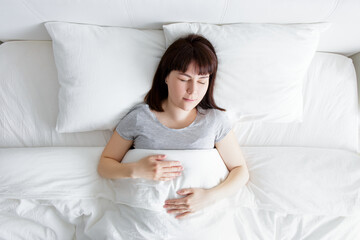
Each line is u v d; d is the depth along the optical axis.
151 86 0.89
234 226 0.82
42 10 0.84
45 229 0.84
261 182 0.87
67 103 0.89
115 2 0.82
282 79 0.91
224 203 0.82
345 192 0.85
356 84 1.06
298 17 0.88
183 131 0.84
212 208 0.79
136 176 0.76
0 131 0.96
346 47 1.04
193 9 0.85
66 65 0.87
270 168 0.90
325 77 1.04
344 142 1.04
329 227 0.86
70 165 0.86
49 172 0.84
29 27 0.91
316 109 1.04
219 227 0.78
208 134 0.84
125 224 0.77
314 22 0.91
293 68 0.91
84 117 0.90
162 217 0.75
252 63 0.89
